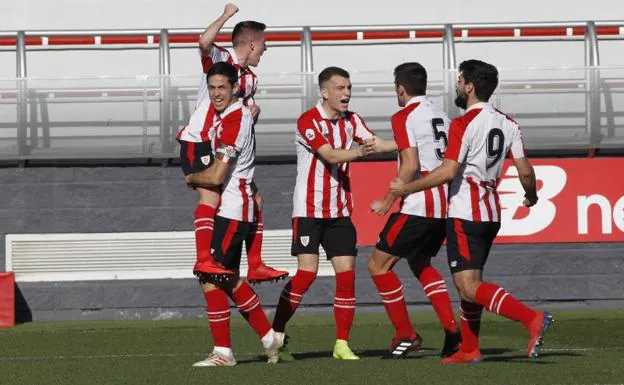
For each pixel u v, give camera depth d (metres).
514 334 31.78
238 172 23.81
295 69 43.47
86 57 42.81
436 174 22.78
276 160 39.03
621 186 39.34
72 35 39.72
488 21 44.66
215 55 25.61
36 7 43.97
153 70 42.97
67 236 38.88
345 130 25.72
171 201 39.06
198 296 39.03
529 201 24.53
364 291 38.91
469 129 22.84
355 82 39.00
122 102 38.88
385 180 38.66
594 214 39.34
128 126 38.84
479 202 23.16
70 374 22.69
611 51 43.38
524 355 25.61
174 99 38.91
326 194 25.47
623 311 38.31
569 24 40.44
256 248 24.62
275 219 39.03
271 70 43.41
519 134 23.73
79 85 38.81
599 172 39.38
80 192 38.94
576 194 39.28
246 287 24.16
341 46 43.38
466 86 23.34
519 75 39.34
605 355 25.39
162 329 34.84
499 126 23.22
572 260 39.28
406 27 40.25
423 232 25.27
